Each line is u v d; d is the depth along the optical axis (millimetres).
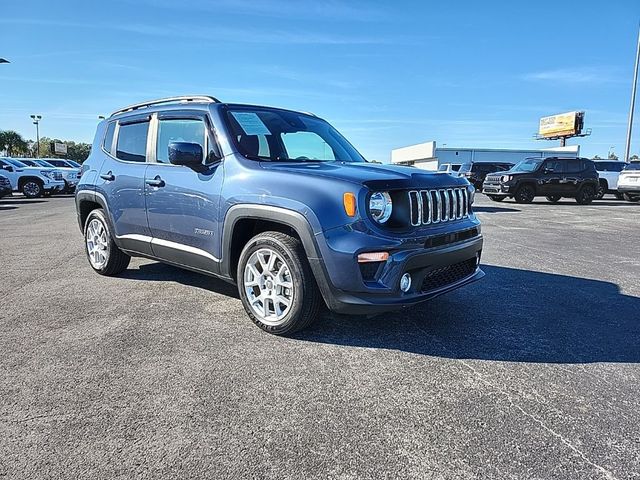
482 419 2430
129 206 4613
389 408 2531
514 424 2385
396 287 3105
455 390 2734
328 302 3211
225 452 2139
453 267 3646
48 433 2266
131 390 2693
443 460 2096
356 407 2539
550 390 2744
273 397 2635
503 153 61250
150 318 3893
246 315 3973
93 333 3549
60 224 10203
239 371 2949
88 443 2191
